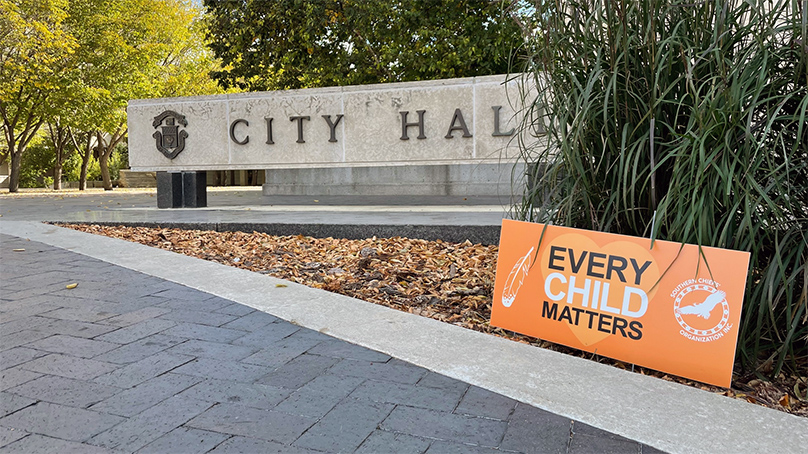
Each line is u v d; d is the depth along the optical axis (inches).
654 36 93.3
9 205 424.2
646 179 95.7
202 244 218.8
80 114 801.6
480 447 68.1
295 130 312.2
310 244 213.3
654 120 97.0
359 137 301.1
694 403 80.7
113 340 104.8
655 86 92.8
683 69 97.7
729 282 87.4
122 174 1211.9
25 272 162.4
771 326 100.9
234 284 148.0
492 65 480.4
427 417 75.5
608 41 99.7
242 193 604.7
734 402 81.3
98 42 772.6
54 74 738.8
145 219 268.4
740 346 95.2
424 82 287.7
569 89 107.1
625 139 96.3
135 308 125.9
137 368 91.4
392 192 385.7
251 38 511.5
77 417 74.6
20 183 1246.9
